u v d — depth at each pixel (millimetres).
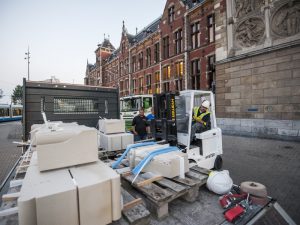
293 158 6488
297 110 9055
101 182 1627
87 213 1555
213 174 2730
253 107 10805
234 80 11773
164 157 2641
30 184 1575
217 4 12789
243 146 8578
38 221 1372
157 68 22703
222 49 12477
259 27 10508
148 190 2293
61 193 1454
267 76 10172
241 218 2070
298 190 4148
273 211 2676
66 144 1925
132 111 11859
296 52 9078
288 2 9242
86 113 5930
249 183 2631
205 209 2312
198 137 4641
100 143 4516
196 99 5516
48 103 5262
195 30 17766
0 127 23969
